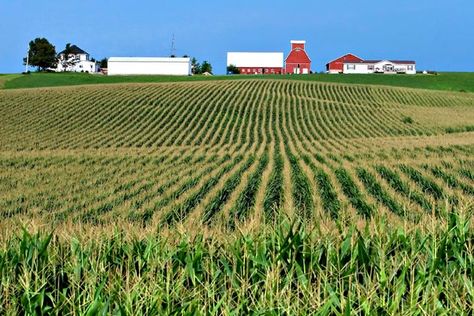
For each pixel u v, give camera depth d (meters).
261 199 19.48
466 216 5.93
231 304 4.53
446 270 4.80
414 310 4.17
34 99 66.75
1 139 46.34
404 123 59.00
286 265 5.10
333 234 5.70
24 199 22.09
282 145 43.84
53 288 5.17
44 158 35.41
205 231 6.31
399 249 5.50
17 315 4.67
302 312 4.07
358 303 4.27
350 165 27.97
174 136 49.75
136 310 4.21
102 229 7.08
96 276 5.07
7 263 5.34
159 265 5.28
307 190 21.00
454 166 26.38
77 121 56.09
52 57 165.50
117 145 44.88
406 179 23.20
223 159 34.41
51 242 6.03
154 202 20.08
